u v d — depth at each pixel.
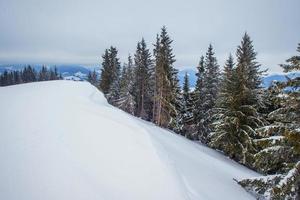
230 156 21.42
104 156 8.93
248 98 20.72
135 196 6.93
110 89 51.12
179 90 36.34
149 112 43.50
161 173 8.18
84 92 24.66
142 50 40.69
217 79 33.22
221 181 11.09
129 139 10.61
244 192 10.89
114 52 54.00
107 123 12.49
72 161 8.30
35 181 6.99
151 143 10.59
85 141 10.01
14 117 12.51
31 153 8.53
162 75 32.25
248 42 23.48
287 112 10.11
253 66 23.19
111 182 7.41
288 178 8.92
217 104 23.17
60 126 11.48
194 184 8.91
